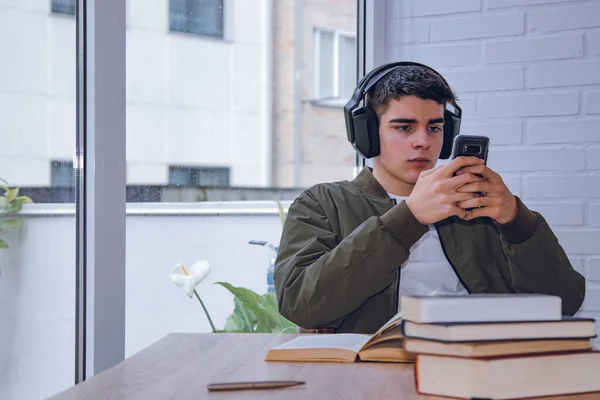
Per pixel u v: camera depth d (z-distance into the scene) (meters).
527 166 2.15
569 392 0.78
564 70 2.11
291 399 0.77
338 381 0.84
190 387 0.83
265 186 2.51
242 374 0.89
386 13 2.32
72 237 1.66
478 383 0.75
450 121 1.63
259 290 2.31
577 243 2.10
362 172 1.64
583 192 2.10
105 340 1.64
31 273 1.64
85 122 1.63
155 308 2.10
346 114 1.61
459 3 2.22
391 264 1.27
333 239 1.49
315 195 1.60
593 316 2.08
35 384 1.64
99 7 1.60
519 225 1.38
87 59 1.62
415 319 0.79
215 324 2.24
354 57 2.44
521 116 2.15
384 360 0.94
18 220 1.62
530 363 0.76
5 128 1.60
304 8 2.53
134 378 0.88
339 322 1.44
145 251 2.09
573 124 2.11
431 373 0.78
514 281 1.49
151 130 2.10
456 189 1.26
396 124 1.54
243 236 2.36
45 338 1.65
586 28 2.10
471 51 2.21
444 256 1.56
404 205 1.27
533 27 2.14
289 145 2.64
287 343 1.03
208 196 2.29
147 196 2.10
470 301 0.78
